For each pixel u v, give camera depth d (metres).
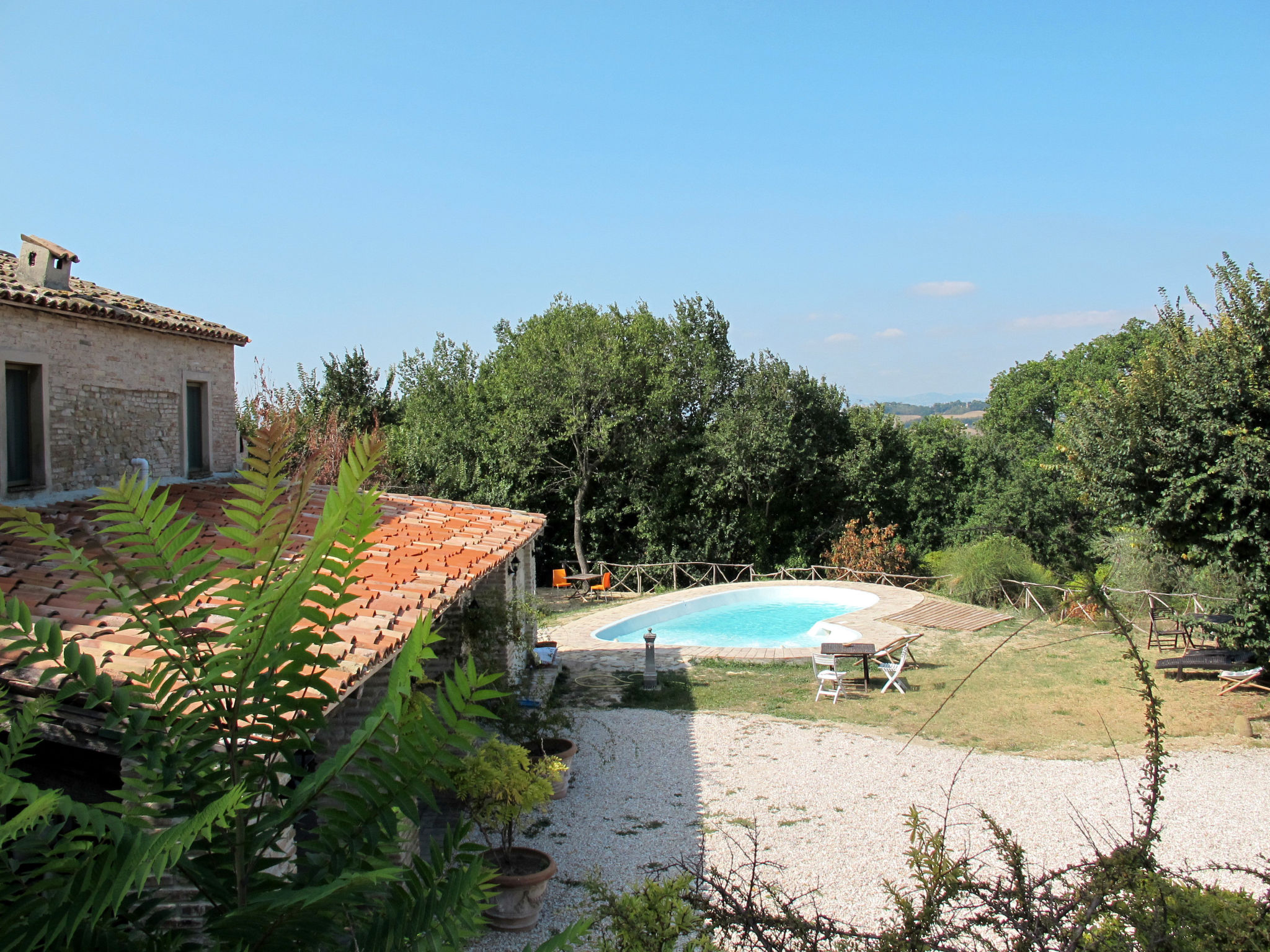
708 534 33.38
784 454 33.38
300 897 2.45
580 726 13.94
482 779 7.16
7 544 7.22
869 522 34.94
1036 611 22.11
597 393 32.81
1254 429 12.91
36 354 9.25
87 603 6.02
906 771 11.75
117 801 5.24
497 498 31.39
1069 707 14.59
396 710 2.94
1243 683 14.47
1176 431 13.48
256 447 3.00
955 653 18.62
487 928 7.48
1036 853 9.02
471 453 33.66
